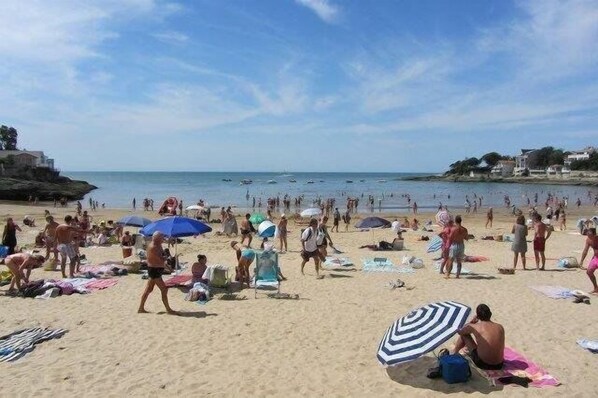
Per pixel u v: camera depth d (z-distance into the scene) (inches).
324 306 405.7
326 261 614.9
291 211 1866.4
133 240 742.5
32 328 338.3
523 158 6294.3
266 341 315.9
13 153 3617.1
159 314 377.7
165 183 4921.3
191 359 283.3
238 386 245.4
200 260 482.6
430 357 283.3
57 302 414.3
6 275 494.3
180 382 250.4
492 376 247.4
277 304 411.5
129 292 453.1
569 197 2913.4
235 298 434.0
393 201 2544.3
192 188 3816.4
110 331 335.6
